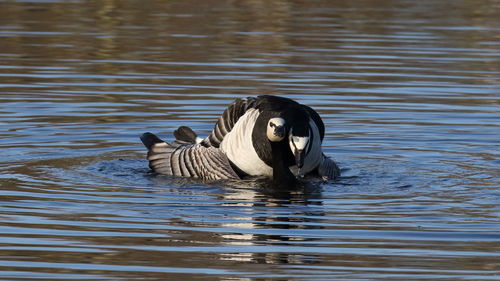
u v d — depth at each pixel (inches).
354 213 449.1
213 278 351.9
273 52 898.7
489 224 431.2
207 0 1200.2
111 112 685.9
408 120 671.8
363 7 1167.0
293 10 1135.6
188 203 464.4
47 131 629.3
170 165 539.2
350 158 578.2
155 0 1190.9
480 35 997.8
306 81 783.1
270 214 445.7
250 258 377.4
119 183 507.5
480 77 812.0
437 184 513.3
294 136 488.1
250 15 1095.0
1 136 610.9
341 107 703.7
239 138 514.6
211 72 814.5
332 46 928.3
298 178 517.0
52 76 794.2
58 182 504.7
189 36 970.1
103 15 1086.4
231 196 480.7
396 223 431.5
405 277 355.6
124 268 362.6
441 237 409.1
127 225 422.0
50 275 353.4
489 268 366.0
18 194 475.2
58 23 1032.8
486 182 518.0
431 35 992.2
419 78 802.2
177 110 694.5
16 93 732.0
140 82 778.8
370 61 864.3
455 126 657.6
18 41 935.7
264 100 515.8
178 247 390.3
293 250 388.8
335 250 389.4
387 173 538.3
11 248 385.1
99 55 880.9
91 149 592.4
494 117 683.4
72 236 402.9
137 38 957.8
